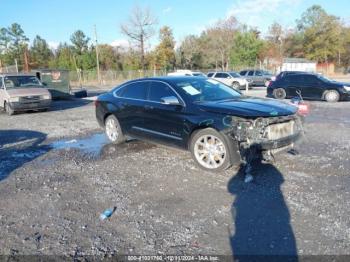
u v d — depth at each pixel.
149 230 3.67
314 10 67.94
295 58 66.44
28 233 3.67
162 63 58.06
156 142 6.57
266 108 5.35
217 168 5.39
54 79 19.12
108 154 6.85
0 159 6.70
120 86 7.66
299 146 6.94
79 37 71.31
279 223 3.73
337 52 65.75
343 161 5.89
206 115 5.46
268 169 5.52
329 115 11.58
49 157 6.75
